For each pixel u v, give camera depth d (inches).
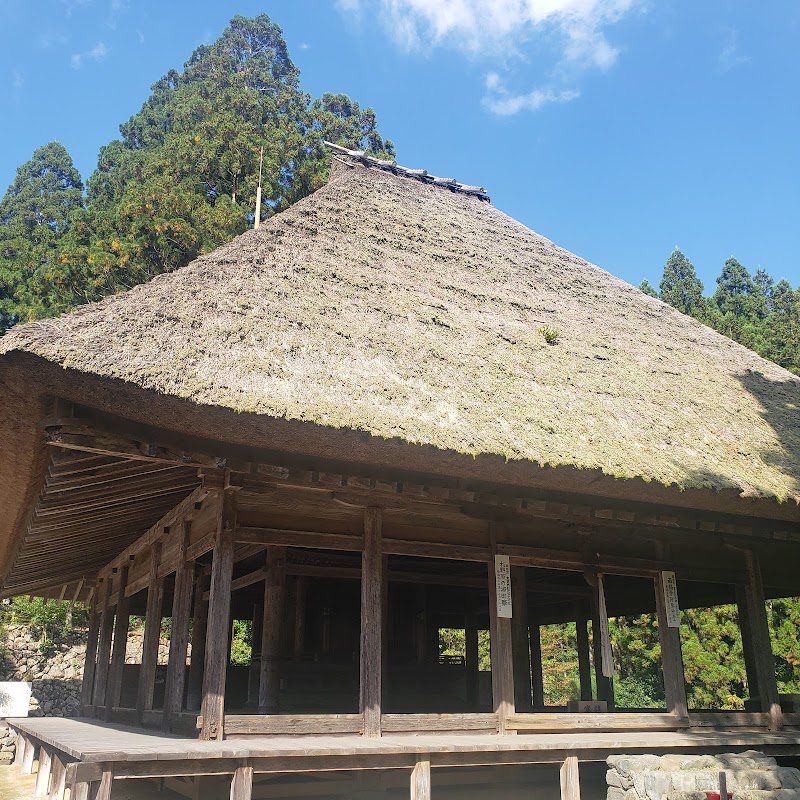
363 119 1214.3
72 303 733.9
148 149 1061.1
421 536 257.3
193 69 1301.7
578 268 433.7
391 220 370.9
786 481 277.3
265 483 227.6
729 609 649.6
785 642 627.5
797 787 234.2
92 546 362.3
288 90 1192.8
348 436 200.8
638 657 695.1
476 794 263.1
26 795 311.7
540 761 227.0
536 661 482.3
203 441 210.5
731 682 640.4
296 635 354.9
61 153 1346.0
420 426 212.4
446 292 326.3
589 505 277.0
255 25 1386.6
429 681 363.9
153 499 277.0
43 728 315.0
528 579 415.2
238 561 338.3
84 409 187.6
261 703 251.9
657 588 297.6
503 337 301.7
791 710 313.1
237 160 823.7
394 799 242.7
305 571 297.1
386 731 226.5
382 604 264.1
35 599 674.8
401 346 254.5
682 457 263.7
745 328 1027.9
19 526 257.3
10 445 193.0
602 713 267.1
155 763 173.3
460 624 502.3
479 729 242.5
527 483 237.6
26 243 968.9
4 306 832.9
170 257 724.7
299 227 313.7
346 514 246.1
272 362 209.9
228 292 234.4
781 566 353.4
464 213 434.0
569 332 340.5
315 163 860.0
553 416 252.2
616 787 233.3
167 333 198.8
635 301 424.2
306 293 260.4
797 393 375.6
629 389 302.2
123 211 759.7
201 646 358.9
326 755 190.9
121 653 380.8
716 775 229.0
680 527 297.7
